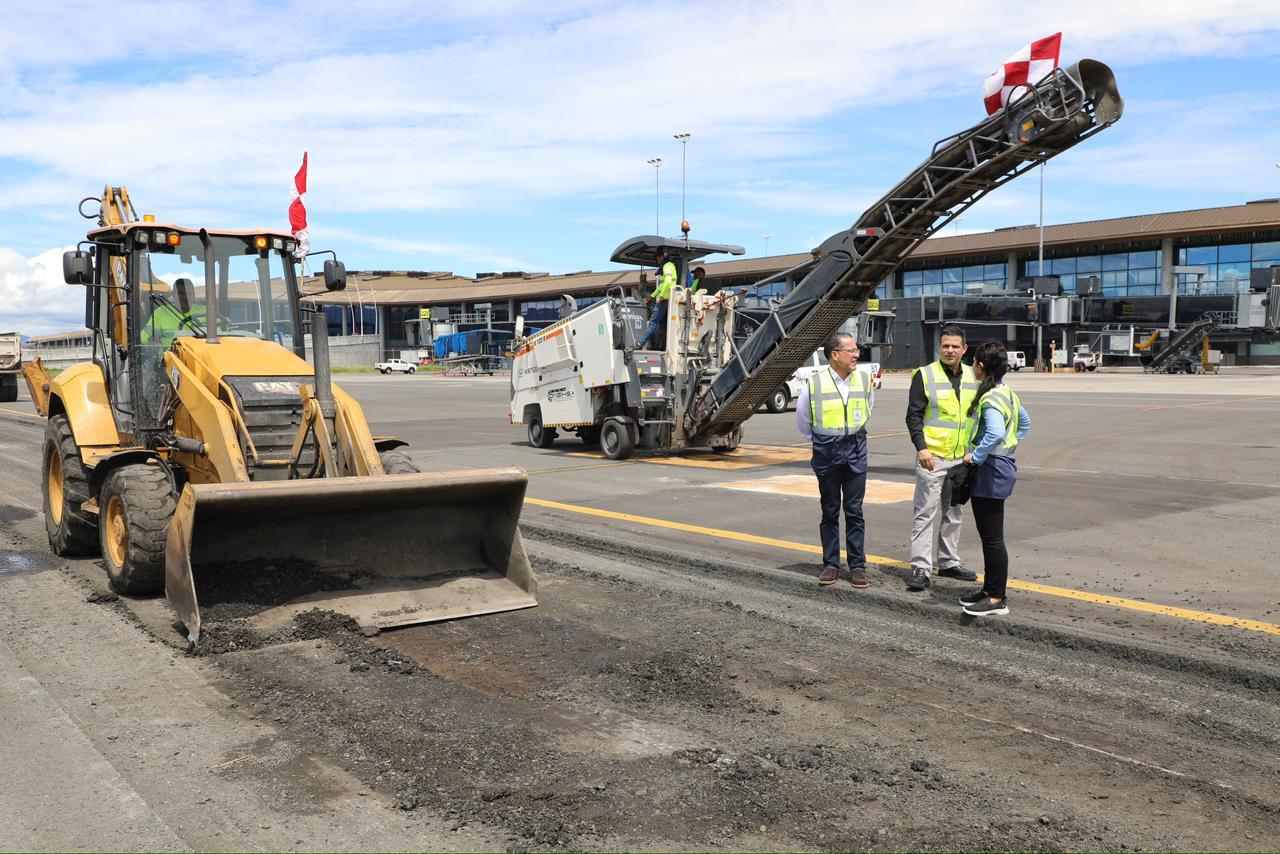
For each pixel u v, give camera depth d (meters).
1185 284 57.00
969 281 65.38
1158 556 7.41
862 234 11.77
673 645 5.28
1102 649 5.16
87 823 3.29
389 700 4.44
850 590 6.31
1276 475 11.93
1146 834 3.22
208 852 3.10
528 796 3.47
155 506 6.08
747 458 14.73
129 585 6.17
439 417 24.75
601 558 7.55
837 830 3.24
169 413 7.00
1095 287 57.16
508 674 4.81
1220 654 4.93
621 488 11.42
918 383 6.39
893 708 4.37
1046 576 6.77
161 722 4.20
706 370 14.62
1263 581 6.60
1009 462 5.59
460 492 6.02
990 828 3.26
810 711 4.33
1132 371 52.12
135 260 7.14
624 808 3.38
